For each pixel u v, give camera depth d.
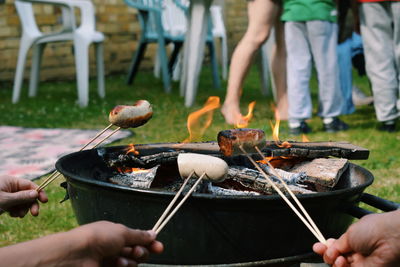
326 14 3.89
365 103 5.44
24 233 2.31
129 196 1.14
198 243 1.13
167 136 4.09
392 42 4.00
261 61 6.23
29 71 7.63
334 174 1.39
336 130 4.17
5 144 3.93
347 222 1.27
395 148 3.65
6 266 0.83
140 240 0.94
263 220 1.11
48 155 3.59
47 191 2.83
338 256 1.01
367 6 3.93
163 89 6.91
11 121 4.86
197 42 5.36
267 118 4.79
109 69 8.67
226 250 1.13
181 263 1.16
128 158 1.40
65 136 4.21
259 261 1.15
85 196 1.24
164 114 5.07
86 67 5.64
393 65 4.04
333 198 1.15
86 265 0.88
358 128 4.30
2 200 1.31
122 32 8.77
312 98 6.19
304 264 1.62
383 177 3.02
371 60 4.05
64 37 5.73
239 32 10.62
